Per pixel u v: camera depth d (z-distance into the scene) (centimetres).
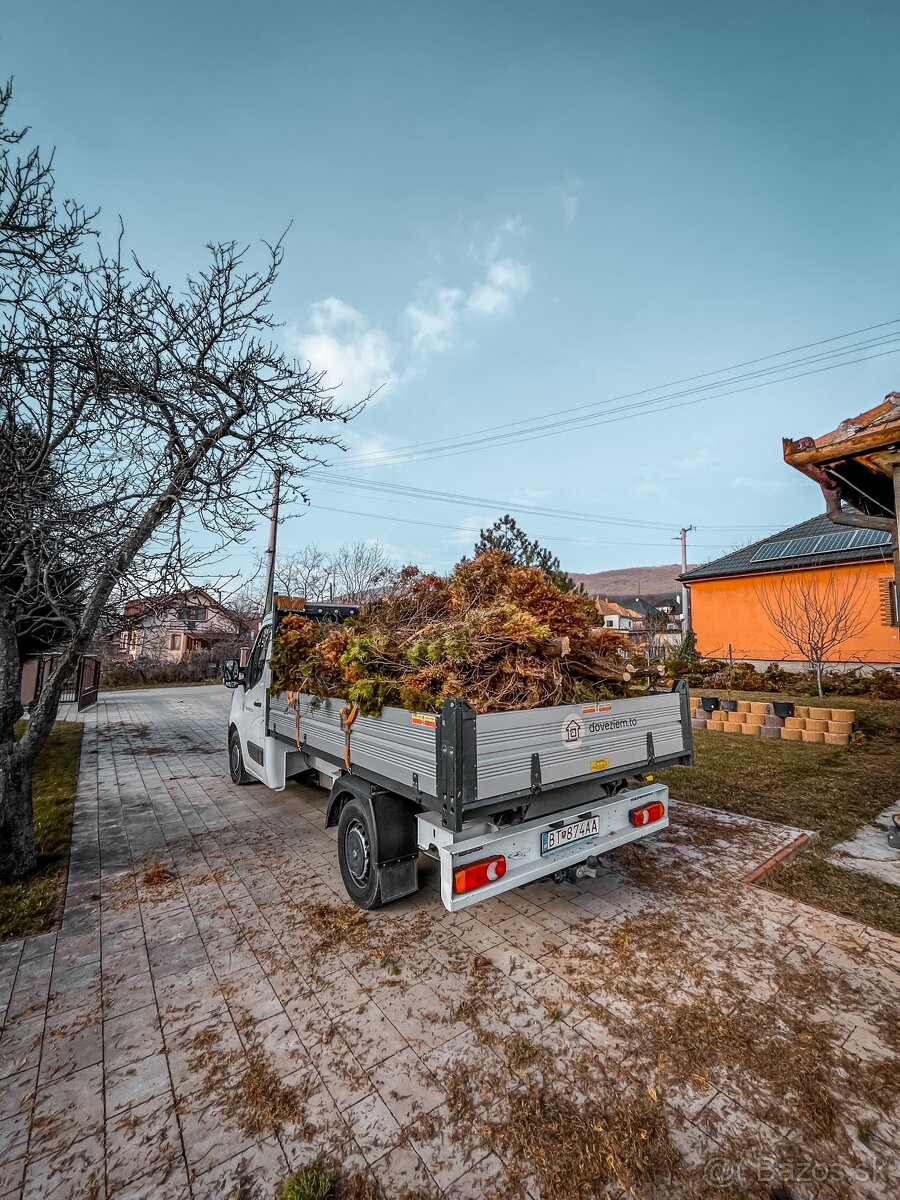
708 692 1364
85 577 407
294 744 450
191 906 354
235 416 396
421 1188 165
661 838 452
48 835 486
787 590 1530
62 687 414
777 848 429
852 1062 211
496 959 288
